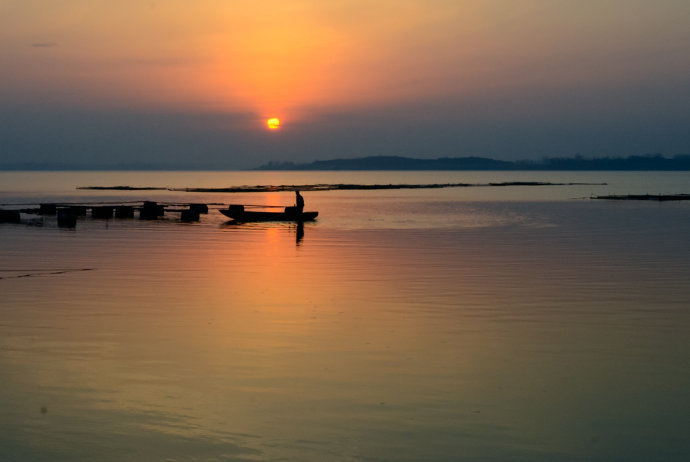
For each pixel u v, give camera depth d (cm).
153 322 1642
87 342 1455
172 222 4884
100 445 942
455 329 1584
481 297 1969
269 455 915
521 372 1266
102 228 4338
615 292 2056
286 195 11069
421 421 1030
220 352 1383
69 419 1030
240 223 4828
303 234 3978
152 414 1050
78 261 2727
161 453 919
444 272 2447
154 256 2897
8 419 1030
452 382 1205
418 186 15375
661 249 3200
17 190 12875
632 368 1295
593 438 978
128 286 2138
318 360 1330
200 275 2366
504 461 907
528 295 2002
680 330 1584
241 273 2414
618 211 6338
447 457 916
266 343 1453
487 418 1045
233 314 1731
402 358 1348
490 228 4441
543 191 12888
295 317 1700
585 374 1255
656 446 955
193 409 1071
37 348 1408
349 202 8594
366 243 3459
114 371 1256
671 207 6975
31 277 2317
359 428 1004
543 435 986
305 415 1049
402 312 1764
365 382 1202
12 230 4162
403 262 2714
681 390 1174
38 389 1159
